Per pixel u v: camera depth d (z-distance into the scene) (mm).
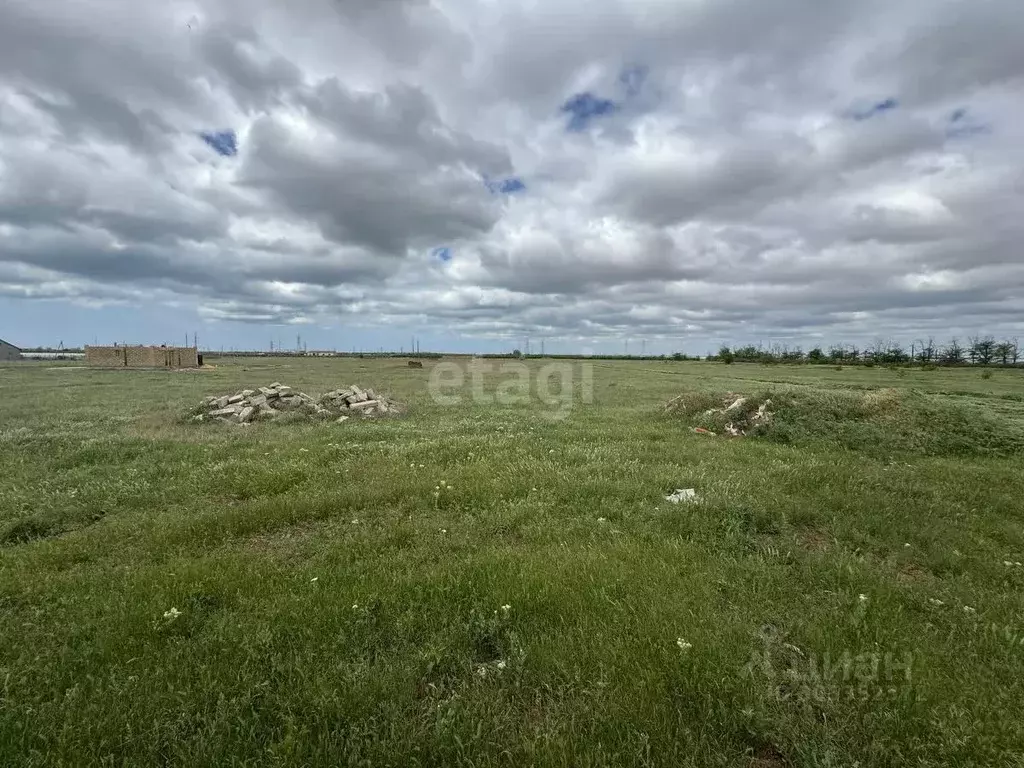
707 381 43562
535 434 14031
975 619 4660
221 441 13242
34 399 24922
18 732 3107
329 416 18375
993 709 3400
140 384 35125
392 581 5023
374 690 3443
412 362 75188
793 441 13719
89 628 4289
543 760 2895
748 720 3141
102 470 10195
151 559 5953
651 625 4160
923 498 8461
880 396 15641
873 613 4539
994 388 33844
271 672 3650
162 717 3215
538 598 4609
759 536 6633
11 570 5574
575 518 7020
